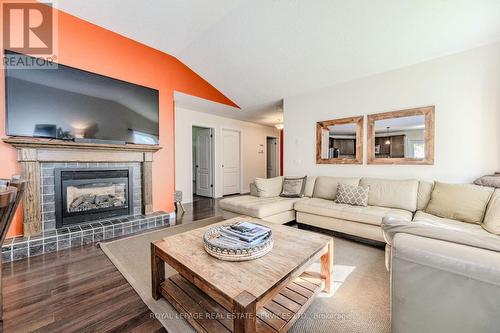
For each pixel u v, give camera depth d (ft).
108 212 10.02
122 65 10.10
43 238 7.67
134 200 10.91
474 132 8.38
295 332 4.19
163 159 11.84
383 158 10.58
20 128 7.52
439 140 9.12
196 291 4.98
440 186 8.14
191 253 4.70
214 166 19.17
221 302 3.42
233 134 20.95
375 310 4.80
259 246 4.51
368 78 11.03
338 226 9.19
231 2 8.05
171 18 8.94
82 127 8.84
